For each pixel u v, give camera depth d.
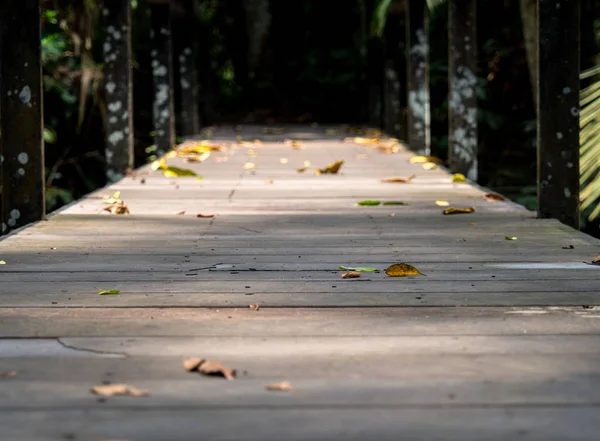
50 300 3.78
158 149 12.66
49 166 14.88
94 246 5.10
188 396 2.60
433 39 16.48
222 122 19.83
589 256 4.75
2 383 2.72
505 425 2.38
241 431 2.34
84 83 12.73
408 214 6.39
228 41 21.05
